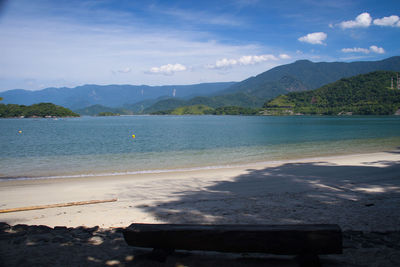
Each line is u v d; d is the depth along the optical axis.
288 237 3.96
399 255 4.79
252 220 7.39
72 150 32.75
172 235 4.30
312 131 68.81
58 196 11.28
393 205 8.62
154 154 27.62
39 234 6.14
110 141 45.88
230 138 49.22
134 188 12.58
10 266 4.46
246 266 4.41
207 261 4.62
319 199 9.65
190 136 56.03
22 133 72.75
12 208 9.24
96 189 12.52
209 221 7.40
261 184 12.62
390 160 19.06
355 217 7.45
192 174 15.93
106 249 5.23
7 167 20.12
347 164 17.75
